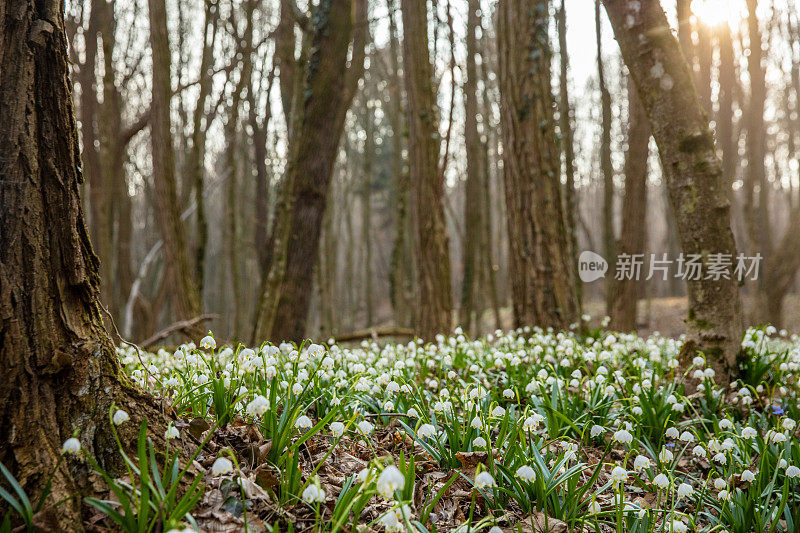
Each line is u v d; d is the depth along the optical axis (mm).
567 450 3523
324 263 25047
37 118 2645
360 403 4480
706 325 5906
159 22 11070
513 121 9375
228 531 2447
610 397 4926
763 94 17516
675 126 5977
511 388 5047
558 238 9352
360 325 40156
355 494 2543
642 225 13703
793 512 3451
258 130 18172
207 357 4719
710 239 5859
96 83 17062
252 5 15305
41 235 2627
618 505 2992
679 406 4473
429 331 10312
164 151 11289
